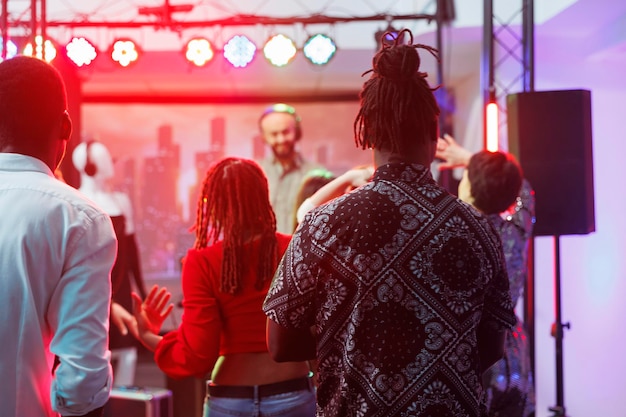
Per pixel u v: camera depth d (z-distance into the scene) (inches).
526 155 170.9
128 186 341.7
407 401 60.4
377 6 247.8
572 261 227.8
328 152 341.7
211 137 343.0
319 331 63.5
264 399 92.6
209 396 95.3
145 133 342.3
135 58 215.5
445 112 278.8
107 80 307.9
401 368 60.6
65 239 65.1
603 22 214.1
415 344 60.9
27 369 64.8
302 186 136.1
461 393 61.4
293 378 93.7
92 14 228.8
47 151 69.4
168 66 279.4
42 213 65.3
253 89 331.9
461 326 61.9
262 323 93.6
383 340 60.9
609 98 228.1
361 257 61.6
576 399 225.6
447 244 62.4
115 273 193.5
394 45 65.7
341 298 62.0
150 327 103.0
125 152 342.0
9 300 64.2
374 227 62.0
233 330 94.0
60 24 214.1
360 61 274.8
